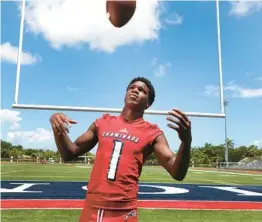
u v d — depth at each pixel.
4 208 4.89
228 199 6.58
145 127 1.46
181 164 1.33
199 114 2.38
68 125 1.43
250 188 9.19
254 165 32.00
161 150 1.43
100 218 1.33
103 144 1.43
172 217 4.53
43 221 4.09
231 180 12.59
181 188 8.50
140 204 5.55
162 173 16.39
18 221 4.07
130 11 1.38
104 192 1.35
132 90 1.50
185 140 1.29
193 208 5.30
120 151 1.39
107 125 1.49
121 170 1.36
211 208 5.36
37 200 5.74
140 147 1.41
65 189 7.49
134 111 1.49
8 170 15.68
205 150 46.56
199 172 20.23
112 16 1.41
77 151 1.51
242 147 48.09
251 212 5.08
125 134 1.43
